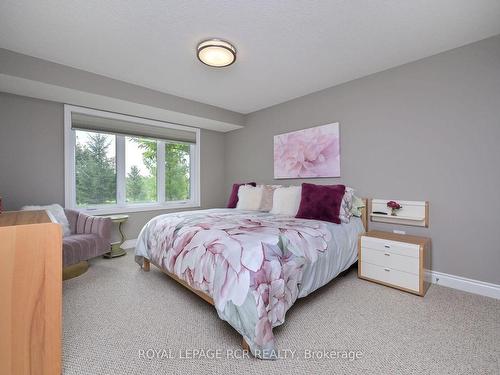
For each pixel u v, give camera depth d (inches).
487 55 79.0
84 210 124.0
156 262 90.5
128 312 70.5
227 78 110.6
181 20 71.1
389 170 101.3
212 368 49.0
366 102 108.0
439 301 75.9
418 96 93.4
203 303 76.0
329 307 72.8
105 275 99.1
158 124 148.6
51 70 94.1
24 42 81.7
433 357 51.6
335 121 119.1
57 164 114.6
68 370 48.2
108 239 105.5
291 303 61.5
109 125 130.2
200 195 170.4
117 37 79.3
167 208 155.6
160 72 104.3
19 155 105.3
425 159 91.8
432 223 90.4
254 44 83.3
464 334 59.3
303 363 50.3
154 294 82.0
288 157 139.4
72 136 119.6
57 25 73.0
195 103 140.1
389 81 100.9
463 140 83.6
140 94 118.0
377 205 104.2
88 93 103.7
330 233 83.9
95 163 129.7
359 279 93.8
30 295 42.5
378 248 88.7
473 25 73.0
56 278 44.8
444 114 87.4
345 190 103.0
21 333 41.7
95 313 69.8
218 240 64.7
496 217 77.8
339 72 104.8
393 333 60.0
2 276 40.3
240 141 171.9
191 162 170.4
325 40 81.0
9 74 85.8
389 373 47.4
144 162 148.0
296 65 98.3
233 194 143.1
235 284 54.7
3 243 40.3
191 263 68.2
